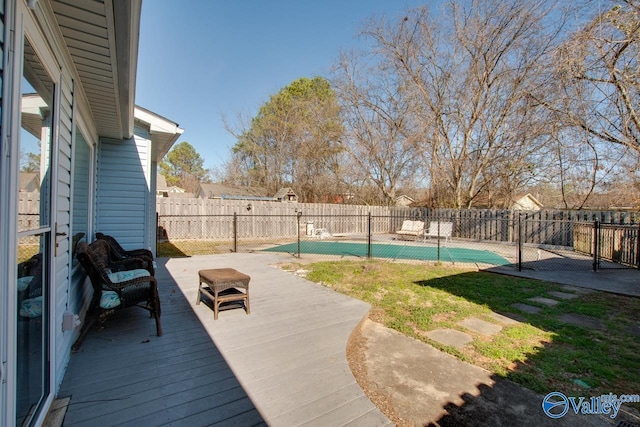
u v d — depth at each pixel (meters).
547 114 11.72
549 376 2.79
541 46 12.32
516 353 3.20
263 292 5.00
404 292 5.37
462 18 14.91
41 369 1.97
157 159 8.46
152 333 3.29
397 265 7.86
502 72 14.12
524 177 15.34
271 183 26.47
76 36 2.27
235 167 28.25
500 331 3.79
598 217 10.91
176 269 6.56
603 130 9.45
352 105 20.19
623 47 8.01
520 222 7.52
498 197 17.50
